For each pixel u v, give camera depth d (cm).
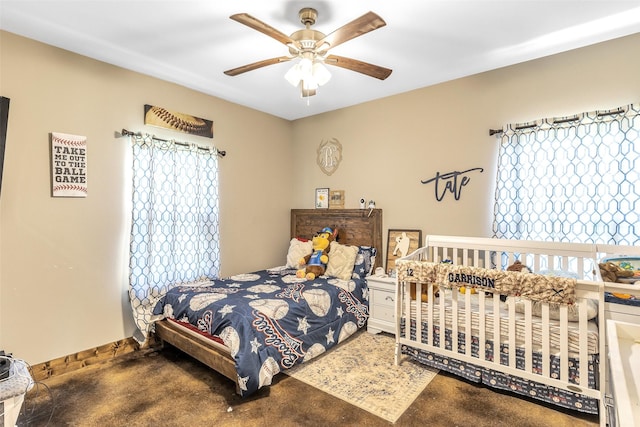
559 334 198
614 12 213
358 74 313
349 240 406
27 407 212
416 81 331
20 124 239
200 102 357
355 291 336
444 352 239
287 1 200
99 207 280
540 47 261
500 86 299
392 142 371
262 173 430
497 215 295
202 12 212
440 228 337
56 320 257
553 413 201
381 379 242
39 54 248
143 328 292
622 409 75
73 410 209
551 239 269
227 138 386
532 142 278
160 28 232
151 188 305
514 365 210
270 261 442
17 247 238
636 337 119
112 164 288
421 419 197
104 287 284
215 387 236
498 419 196
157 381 245
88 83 273
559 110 271
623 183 243
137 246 297
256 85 340
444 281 235
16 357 238
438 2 202
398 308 260
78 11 210
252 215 416
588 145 255
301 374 250
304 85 219
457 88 324
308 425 194
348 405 212
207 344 252
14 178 237
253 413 205
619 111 242
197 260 343
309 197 454
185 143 334
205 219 354
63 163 259
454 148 326
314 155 447
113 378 249
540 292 198
